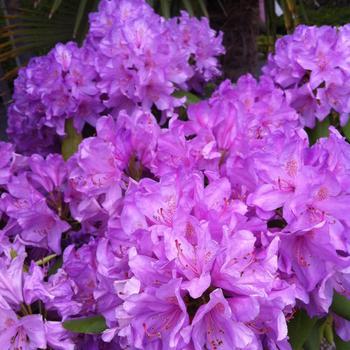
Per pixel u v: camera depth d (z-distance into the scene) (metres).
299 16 1.79
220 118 0.69
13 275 0.62
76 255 0.73
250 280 0.50
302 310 0.63
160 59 0.93
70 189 0.80
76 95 0.96
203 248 0.50
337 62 0.92
